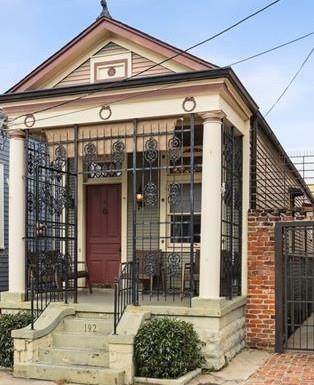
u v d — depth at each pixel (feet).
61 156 31.96
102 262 38.42
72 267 35.06
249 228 33.24
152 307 27.78
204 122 28.58
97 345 26.89
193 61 29.68
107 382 24.11
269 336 31.99
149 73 31.30
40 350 26.66
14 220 32.01
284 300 32.07
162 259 33.47
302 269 35.70
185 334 25.32
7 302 31.12
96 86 30.27
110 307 28.76
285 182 43.32
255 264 32.89
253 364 28.19
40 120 32.09
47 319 28.02
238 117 32.83
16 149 32.58
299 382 24.34
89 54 32.68
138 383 24.26
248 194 33.83
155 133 29.86
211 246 27.61
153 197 30.68
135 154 30.01
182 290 31.32
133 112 30.04
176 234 36.14
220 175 28.27
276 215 32.73
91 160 31.37
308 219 32.37
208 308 26.81
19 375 25.73
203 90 28.35
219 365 26.55
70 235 37.76
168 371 24.17
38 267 30.04
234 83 29.17
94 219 38.96
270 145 40.50
